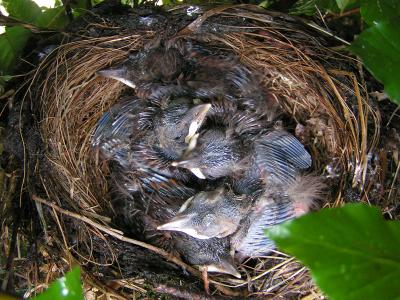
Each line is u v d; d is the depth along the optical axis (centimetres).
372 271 9
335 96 19
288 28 19
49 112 20
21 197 20
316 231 9
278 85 20
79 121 20
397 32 12
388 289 9
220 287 19
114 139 21
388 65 12
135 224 21
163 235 20
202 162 20
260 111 20
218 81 20
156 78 20
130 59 20
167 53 20
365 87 19
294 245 9
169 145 20
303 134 20
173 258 19
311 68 19
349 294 9
